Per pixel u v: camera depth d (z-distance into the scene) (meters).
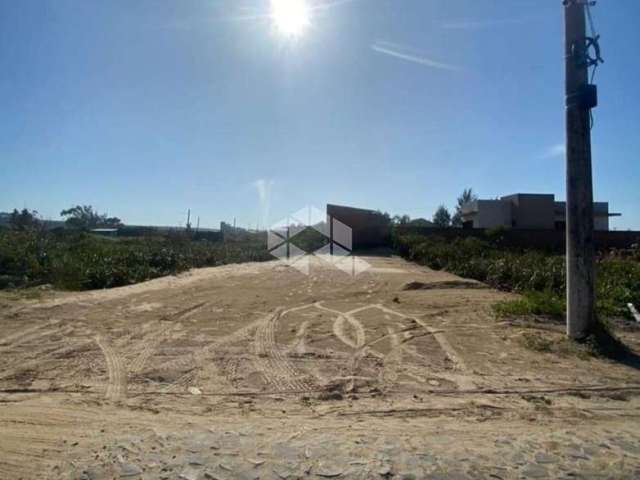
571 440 3.48
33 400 4.49
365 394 4.68
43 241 16.95
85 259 14.68
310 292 11.62
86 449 3.35
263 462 3.00
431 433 3.66
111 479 2.80
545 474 2.87
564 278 11.20
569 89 6.88
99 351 6.17
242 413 4.16
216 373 5.30
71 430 3.76
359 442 3.38
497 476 2.84
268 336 7.05
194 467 2.93
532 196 39.78
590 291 6.65
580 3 6.86
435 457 3.10
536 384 5.00
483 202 40.34
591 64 6.83
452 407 4.34
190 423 3.90
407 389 4.83
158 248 19.88
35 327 7.53
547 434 3.65
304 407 4.32
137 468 2.93
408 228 28.98
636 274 10.50
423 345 6.54
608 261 13.33
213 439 3.41
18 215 31.38
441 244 22.17
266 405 4.37
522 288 11.63
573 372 5.42
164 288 12.28
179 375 5.23
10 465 3.12
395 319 8.30
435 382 5.05
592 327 6.63
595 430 3.78
